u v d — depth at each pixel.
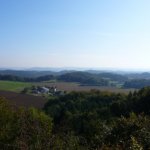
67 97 62.91
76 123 39.81
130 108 45.38
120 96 61.50
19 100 67.06
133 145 10.17
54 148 10.05
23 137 10.38
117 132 13.62
